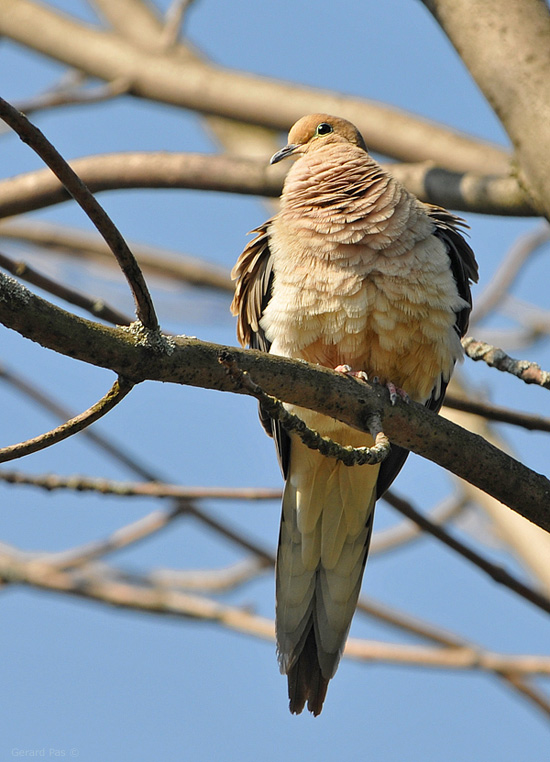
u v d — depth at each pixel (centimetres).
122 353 618
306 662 921
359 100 1190
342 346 928
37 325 594
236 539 1096
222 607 1250
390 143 1157
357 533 966
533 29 846
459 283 988
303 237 938
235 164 977
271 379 698
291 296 926
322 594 952
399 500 897
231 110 1215
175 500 1088
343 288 909
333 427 931
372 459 633
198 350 648
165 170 965
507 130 842
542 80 824
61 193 954
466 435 752
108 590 1263
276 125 1214
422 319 920
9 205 962
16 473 887
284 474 987
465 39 866
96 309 898
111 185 973
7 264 872
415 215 944
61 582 1262
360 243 921
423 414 747
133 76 1216
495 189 903
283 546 968
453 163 1122
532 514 761
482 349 877
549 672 1091
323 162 983
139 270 602
